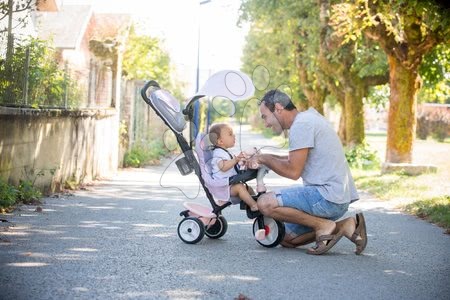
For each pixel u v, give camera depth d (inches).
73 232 329.1
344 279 243.4
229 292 220.4
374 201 520.4
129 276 238.4
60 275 235.6
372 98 1455.5
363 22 630.5
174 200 487.2
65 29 1411.2
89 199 475.2
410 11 523.5
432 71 826.2
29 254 269.9
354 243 302.5
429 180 652.1
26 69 450.9
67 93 546.0
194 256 278.1
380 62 1014.4
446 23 508.1
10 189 400.5
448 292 229.8
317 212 283.9
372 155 1003.9
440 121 2317.9
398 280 245.1
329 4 898.7
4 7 438.9
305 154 281.9
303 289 227.1
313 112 289.6
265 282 235.6
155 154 961.5
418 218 422.3
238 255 282.0
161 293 216.5
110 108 707.4
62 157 524.1
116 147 739.4
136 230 343.0
